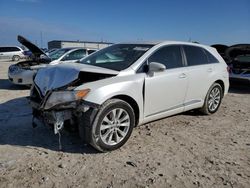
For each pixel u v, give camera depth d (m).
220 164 3.63
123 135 3.99
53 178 3.13
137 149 4.00
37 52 9.04
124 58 4.49
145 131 4.77
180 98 4.95
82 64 4.52
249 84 9.25
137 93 4.07
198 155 3.88
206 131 4.93
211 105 5.91
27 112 5.83
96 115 3.60
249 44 9.22
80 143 4.12
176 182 3.15
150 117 4.44
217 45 12.30
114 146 3.88
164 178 3.22
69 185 3.01
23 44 8.38
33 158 3.61
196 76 5.21
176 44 5.07
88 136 3.63
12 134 4.45
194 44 5.55
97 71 3.85
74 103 3.52
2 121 5.14
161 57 4.66
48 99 3.60
